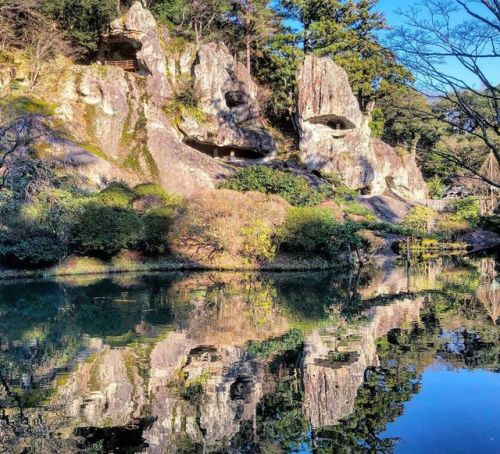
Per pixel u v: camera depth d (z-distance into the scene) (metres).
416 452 5.53
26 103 28.34
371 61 39.34
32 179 19.50
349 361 8.84
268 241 21.52
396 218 37.78
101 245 20.72
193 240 22.28
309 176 35.97
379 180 41.62
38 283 17.67
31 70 31.31
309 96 39.59
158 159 30.86
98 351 9.33
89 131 30.28
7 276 18.92
